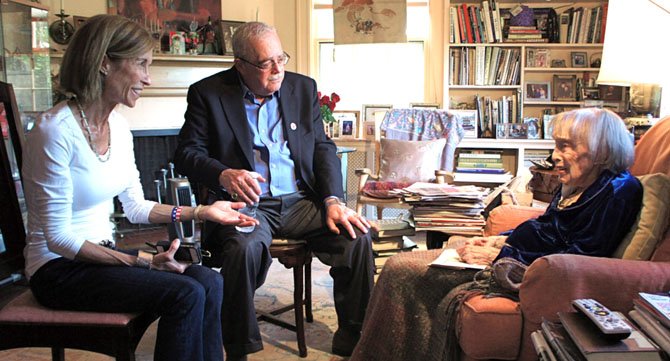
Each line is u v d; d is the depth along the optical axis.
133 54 1.75
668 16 2.67
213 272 1.91
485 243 2.09
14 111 2.18
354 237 2.44
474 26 4.79
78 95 1.74
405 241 2.91
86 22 1.74
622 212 1.73
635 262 1.61
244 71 2.54
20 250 2.13
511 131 4.73
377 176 4.37
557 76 4.84
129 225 4.66
